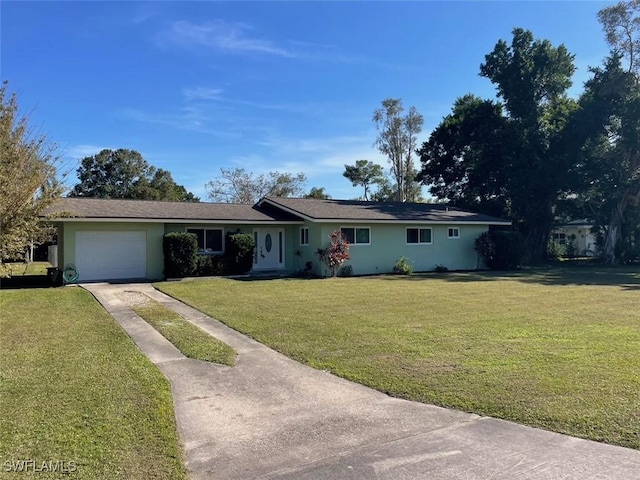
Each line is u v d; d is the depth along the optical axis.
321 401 4.90
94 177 54.88
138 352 6.78
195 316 9.88
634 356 6.43
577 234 38.44
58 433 3.92
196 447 3.83
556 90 29.59
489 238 23.56
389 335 7.95
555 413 4.39
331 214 20.11
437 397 4.91
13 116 10.84
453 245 23.42
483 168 31.02
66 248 16.53
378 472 3.38
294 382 5.53
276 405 4.80
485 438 3.92
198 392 5.21
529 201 28.94
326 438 3.99
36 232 14.37
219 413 4.59
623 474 3.28
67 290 14.20
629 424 4.11
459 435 3.99
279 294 13.45
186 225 18.72
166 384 5.36
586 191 29.38
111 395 4.91
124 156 55.19
